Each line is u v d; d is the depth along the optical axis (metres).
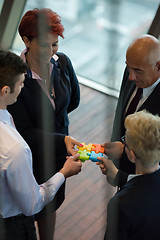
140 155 1.33
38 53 1.67
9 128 1.44
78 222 1.86
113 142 1.68
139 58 1.65
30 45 1.68
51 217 1.95
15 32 3.81
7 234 1.56
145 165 1.35
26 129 1.86
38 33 1.59
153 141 1.30
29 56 1.77
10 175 1.38
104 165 1.70
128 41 2.91
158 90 1.74
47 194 1.58
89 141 3.21
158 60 1.67
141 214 1.30
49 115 1.87
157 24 2.85
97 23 3.58
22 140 1.43
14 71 1.35
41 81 1.80
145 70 1.68
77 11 3.52
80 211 1.96
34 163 1.90
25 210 1.48
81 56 3.87
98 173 2.43
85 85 3.85
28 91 1.79
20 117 1.83
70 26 3.63
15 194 1.43
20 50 3.96
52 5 3.48
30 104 1.81
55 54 1.95
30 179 1.43
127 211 1.29
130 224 1.30
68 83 1.97
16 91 1.41
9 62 1.35
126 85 1.87
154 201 1.31
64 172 1.72
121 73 1.96
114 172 1.65
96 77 3.88
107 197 1.42
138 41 1.66
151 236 1.34
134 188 1.33
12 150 1.37
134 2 2.97
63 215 1.95
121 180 1.60
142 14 3.00
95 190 2.21
